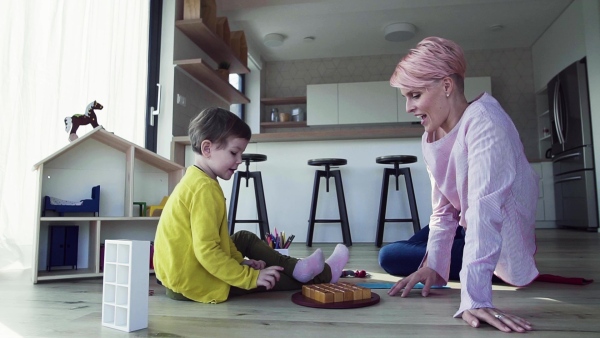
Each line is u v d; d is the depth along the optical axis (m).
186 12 3.82
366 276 1.83
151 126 3.63
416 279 1.37
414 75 1.19
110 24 2.88
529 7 5.32
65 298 1.39
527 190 1.27
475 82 6.26
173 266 1.29
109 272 1.03
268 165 3.73
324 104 6.41
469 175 1.09
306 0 4.73
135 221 2.18
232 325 1.01
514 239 1.28
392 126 6.50
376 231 3.53
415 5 4.85
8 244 2.02
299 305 1.23
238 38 4.75
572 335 0.90
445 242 1.42
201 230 1.27
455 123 1.25
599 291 1.43
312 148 3.70
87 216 2.02
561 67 5.51
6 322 1.06
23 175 2.07
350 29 5.93
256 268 1.45
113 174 2.14
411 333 0.93
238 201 3.75
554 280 1.59
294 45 6.41
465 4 5.19
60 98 2.34
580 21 4.99
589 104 4.79
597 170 4.69
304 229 3.68
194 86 4.14
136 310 0.98
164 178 2.33
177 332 0.96
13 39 2.05
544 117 6.30
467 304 0.99
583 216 4.79
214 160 1.38
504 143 1.07
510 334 0.91
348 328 0.97
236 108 6.36
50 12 2.26
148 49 3.61
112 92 2.90
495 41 6.34
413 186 3.54
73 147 2.04
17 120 2.05
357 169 3.65
